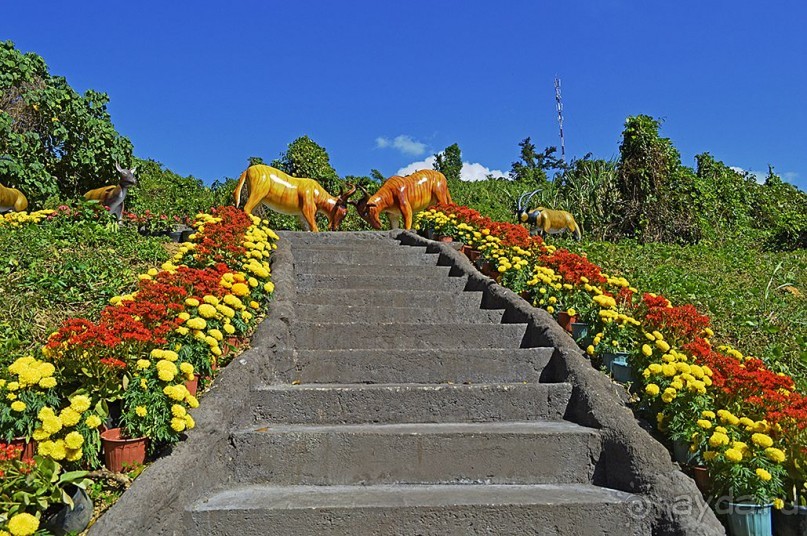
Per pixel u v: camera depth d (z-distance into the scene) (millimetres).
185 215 10180
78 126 8352
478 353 4176
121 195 7434
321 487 3020
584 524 2754
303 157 12258
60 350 2916
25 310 4242
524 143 40844
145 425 2768
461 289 6000
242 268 5238
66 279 4820
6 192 7039
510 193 16000
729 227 12648
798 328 5418
